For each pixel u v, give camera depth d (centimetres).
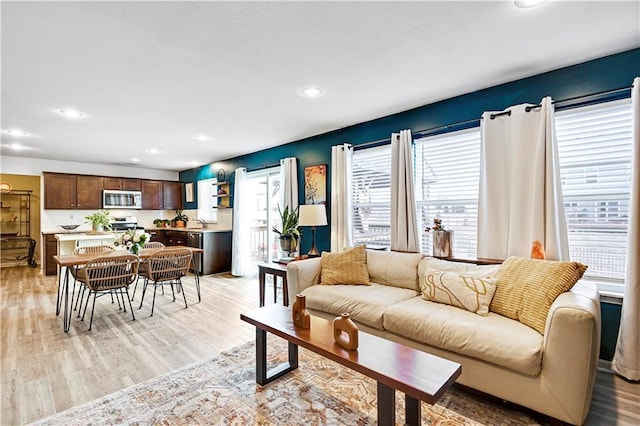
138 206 729
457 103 310
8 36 196
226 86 280
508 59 238
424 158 342
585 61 242
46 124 388
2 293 455
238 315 360
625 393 198
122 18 181
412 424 161
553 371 166
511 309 208
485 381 187
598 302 191
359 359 159
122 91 288
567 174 259
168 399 198
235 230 585
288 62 238
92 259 324
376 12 179
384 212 379
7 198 668
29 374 229
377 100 318
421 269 284
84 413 185
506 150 274
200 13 178
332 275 313
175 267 391
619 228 239
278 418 180
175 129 417
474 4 174
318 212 379
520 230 260
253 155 568
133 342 285
